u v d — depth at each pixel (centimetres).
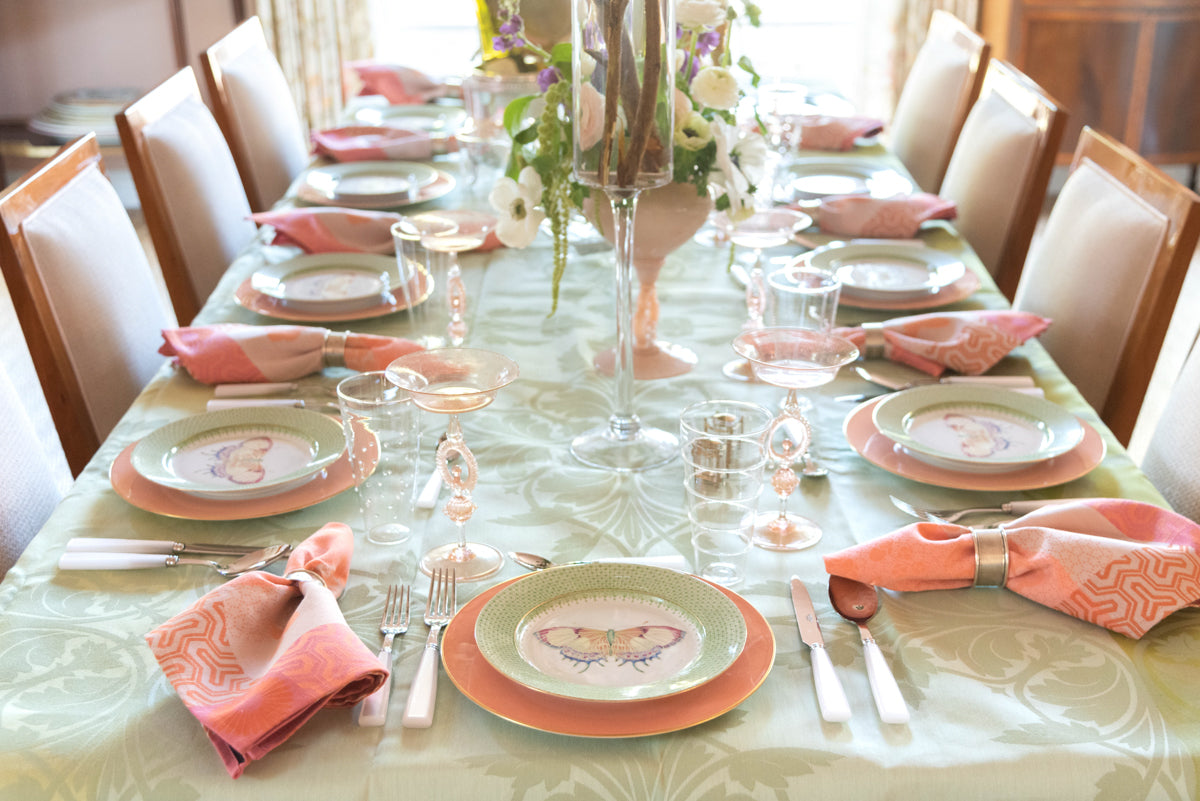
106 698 90
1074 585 98
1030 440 126
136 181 201
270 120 270
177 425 128
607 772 82
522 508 118
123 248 180
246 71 263
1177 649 95
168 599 103
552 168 138
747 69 149
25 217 155
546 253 200
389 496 110
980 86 257
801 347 109
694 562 108
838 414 139
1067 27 445
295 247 194
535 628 93
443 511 117
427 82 301
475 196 223
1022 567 101
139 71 484
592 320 170
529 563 107
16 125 488
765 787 82
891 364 152
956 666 93
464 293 166
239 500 116
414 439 108
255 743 82
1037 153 212
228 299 174
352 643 88
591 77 116
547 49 186
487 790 82
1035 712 88
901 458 124
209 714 83
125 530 113
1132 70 449
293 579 98
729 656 88
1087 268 173
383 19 487
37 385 312
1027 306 193
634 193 122
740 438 98
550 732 84
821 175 232
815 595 103
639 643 91
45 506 143
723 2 137
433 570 105
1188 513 139
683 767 82
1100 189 178
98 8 471
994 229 223
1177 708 88
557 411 142
